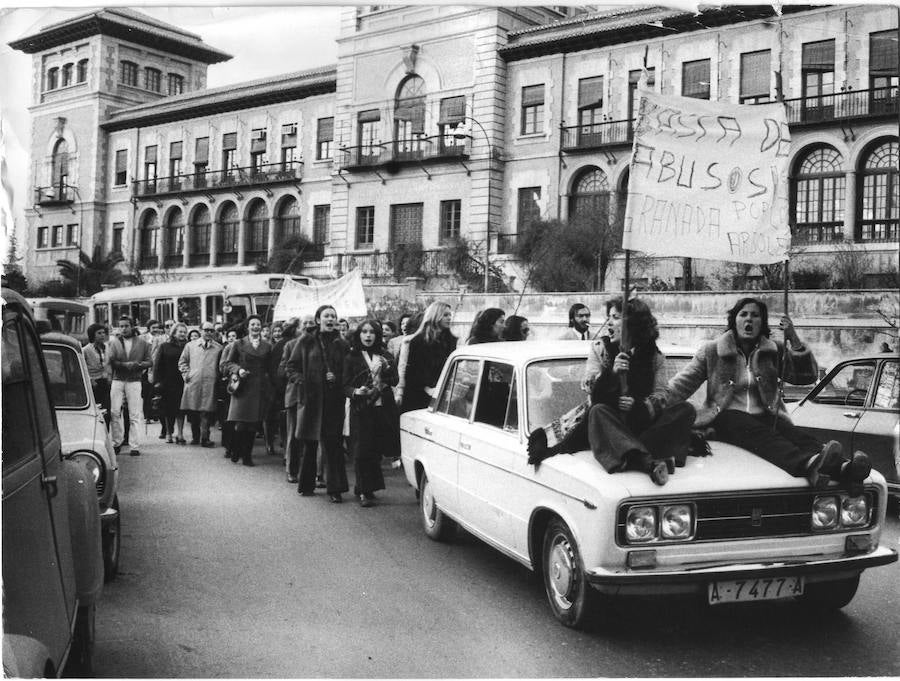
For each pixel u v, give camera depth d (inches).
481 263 1398.9
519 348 257.1
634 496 184.1
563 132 1471.5
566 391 232.8
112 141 2022.6
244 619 213.8
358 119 1662.2
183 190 1929.1
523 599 229.3
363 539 299.3
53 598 140.9
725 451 209.0
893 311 770.8
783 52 1253.1
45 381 164.2
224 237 1925.4
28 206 2023.9
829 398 351.6
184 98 1915.6
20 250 1861.5
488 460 240.7
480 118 1525.6
